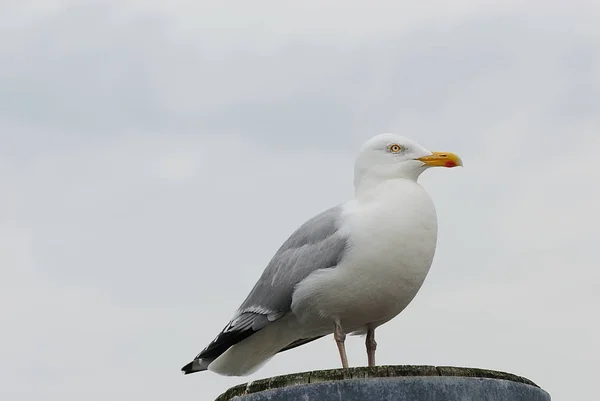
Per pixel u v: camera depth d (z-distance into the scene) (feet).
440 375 23.13
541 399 24.88
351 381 22.97
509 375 24.22
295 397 23.29
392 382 22.86
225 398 24.99
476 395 23.20
